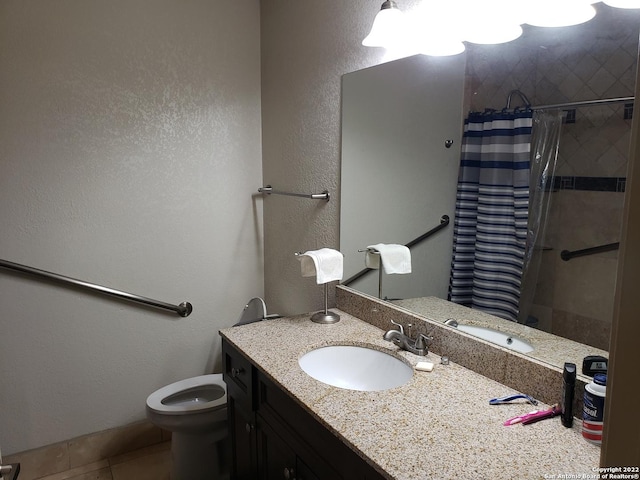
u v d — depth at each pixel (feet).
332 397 4.44
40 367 7.51
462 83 4.99
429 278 5.53
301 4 7.35
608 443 1.79
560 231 4.17
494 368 4.71
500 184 4.68
